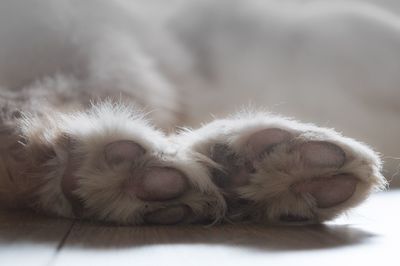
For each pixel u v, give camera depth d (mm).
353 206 426
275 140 420
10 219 449
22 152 462
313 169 414
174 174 413
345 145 416
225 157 428
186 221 433
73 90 606
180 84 738
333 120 801
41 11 667
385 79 793
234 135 428
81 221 442
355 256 368
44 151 449
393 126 787
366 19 820
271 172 419
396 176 712
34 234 408
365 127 793
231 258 357
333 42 810
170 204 421
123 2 743
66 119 457
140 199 418
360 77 798
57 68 647
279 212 428
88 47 665
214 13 801
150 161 414
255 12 818
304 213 427
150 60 711
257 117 443
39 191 454
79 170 426
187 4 803
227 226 432
